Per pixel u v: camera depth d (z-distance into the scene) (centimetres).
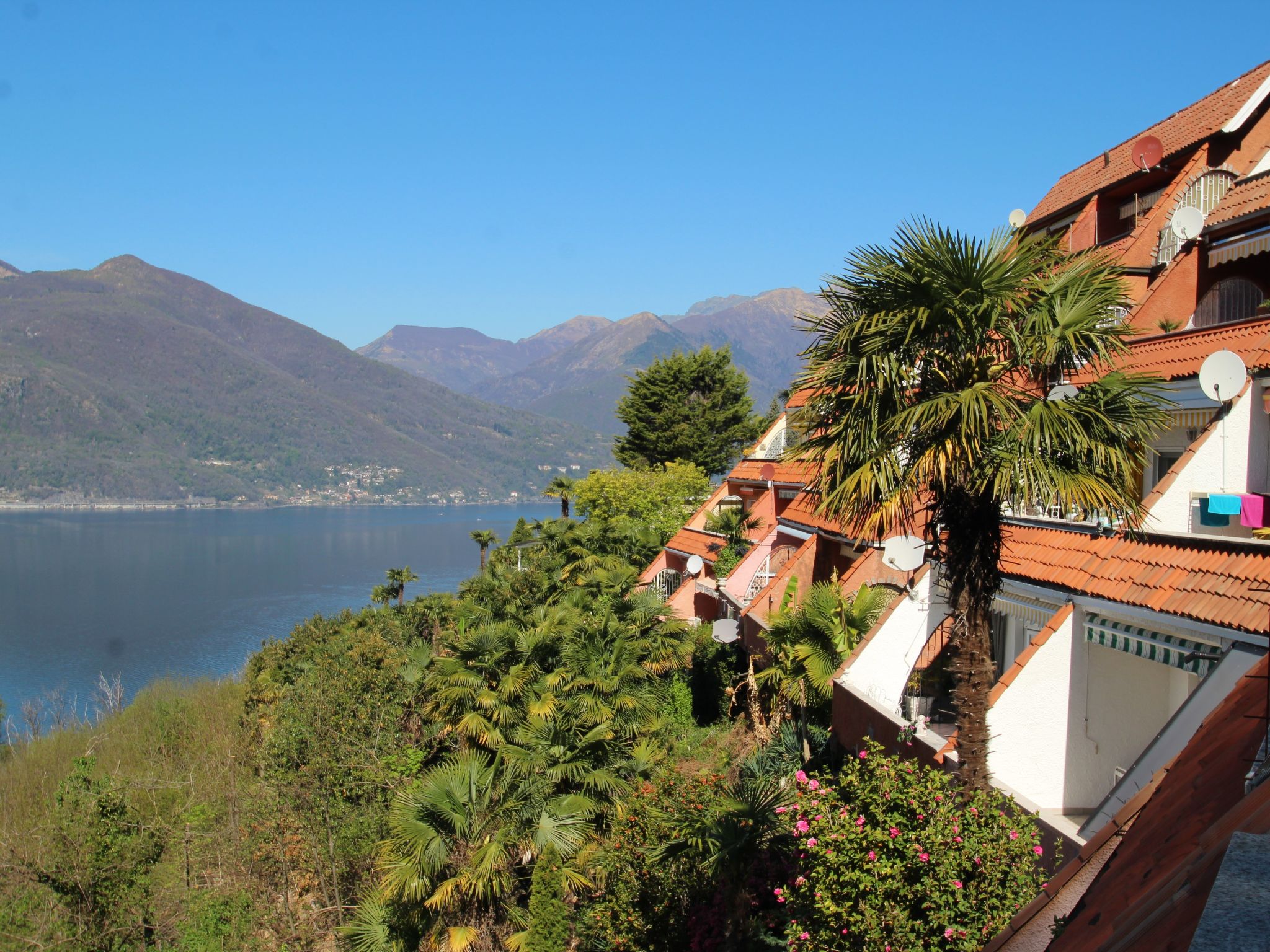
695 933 1305
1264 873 326
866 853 842
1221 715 650
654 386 6788
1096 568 1224
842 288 1045
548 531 5162
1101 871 564
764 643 2286
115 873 2367
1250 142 2117
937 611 1650
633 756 2147
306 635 4497
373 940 1998
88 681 8850
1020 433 947
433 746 2764
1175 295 1841
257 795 2761
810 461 1078
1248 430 1267
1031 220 2758
